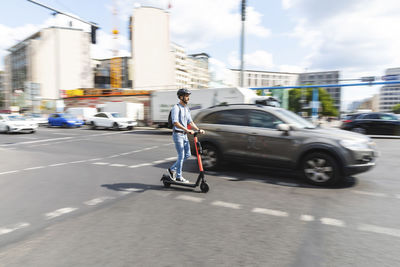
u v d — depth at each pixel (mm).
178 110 4602
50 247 2688
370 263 2365
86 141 13328
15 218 3494
